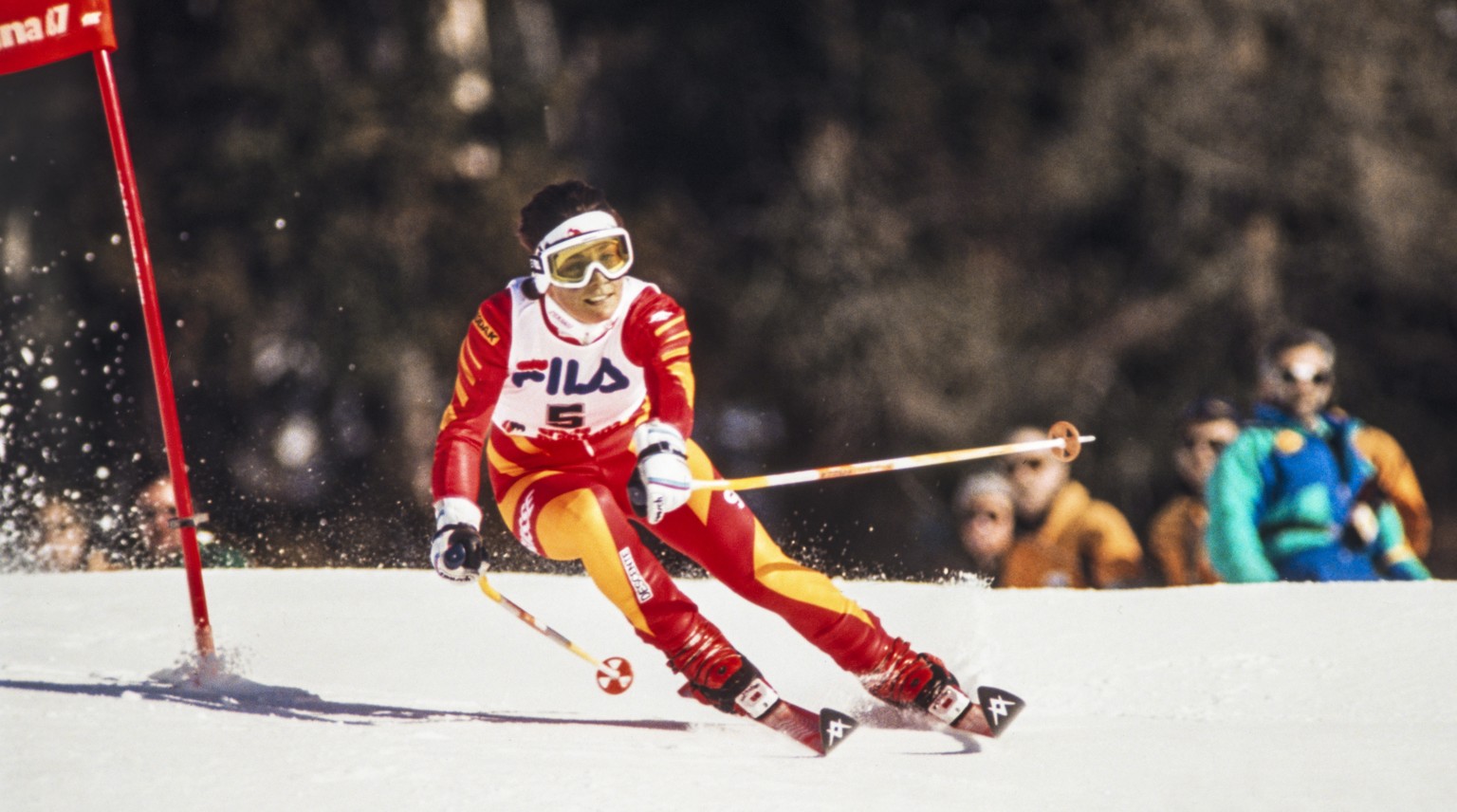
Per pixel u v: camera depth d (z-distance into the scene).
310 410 60.03
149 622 21.19
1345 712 16.98
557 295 14.97
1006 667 19.30
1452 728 15.83
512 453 15.90
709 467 15.62
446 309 60.94
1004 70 65.12
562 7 68.56
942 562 58.91
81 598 22.72
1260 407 26.30
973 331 61.78
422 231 60.97
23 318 58.97
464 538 14.84
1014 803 12.17
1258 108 63.03
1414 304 63.50
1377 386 63.75
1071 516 29.17
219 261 59.91
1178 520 30.08
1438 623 20.27
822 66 66.19
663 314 15.31
